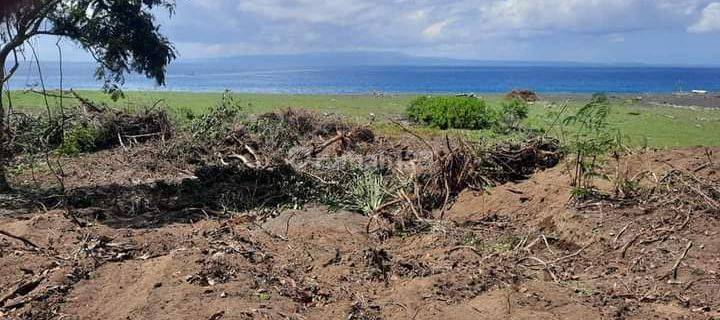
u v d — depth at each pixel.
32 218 6.32
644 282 4.88
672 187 6.32
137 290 4.69
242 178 8.77
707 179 6.40
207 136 10.79
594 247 5.59
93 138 11.12
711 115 19.58
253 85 58.84
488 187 7.73
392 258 5.54
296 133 11.17
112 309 4.50
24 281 4.89
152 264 5.09
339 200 7.63
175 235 6.15
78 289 4.77
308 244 5.93
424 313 4.44
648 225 5.70
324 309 4.62
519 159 8.30
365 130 11.38
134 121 11.68
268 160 9.13
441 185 7.76
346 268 5.32
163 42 9.19
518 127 13.30
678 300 4.57
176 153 10.30
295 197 7.84
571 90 47.97
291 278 5.09
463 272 5.05
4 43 8.01
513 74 121.56
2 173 8.17
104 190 8.25
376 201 7.18
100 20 8.53
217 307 4.39
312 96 26.69
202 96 24.17
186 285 4.72
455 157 7.86
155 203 7.70
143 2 8.71
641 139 12.88
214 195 8.03
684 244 5.30
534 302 4.51
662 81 76.50
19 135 10.88
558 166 7.73
